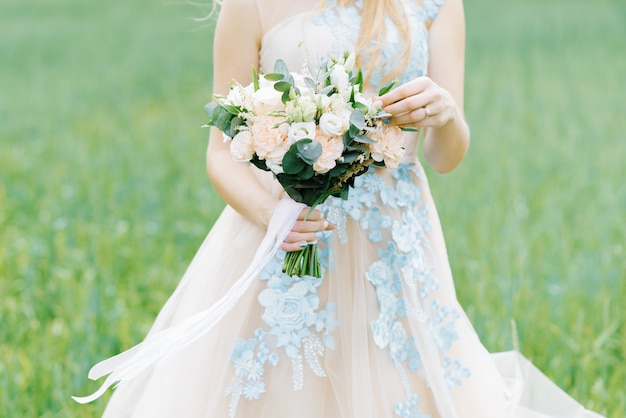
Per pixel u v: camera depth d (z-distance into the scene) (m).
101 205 8.82
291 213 3.38
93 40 24.06
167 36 25.22
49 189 9.50
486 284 6.25
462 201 8.77
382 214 3.63
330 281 3.54
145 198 9.06
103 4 34.09
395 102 3.27
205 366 3.60
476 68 18.70
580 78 17.27
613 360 5.42
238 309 3.58
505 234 7.46
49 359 5.34
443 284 3.85
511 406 4.26
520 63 19.20
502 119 13.50
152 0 35.34
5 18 29.48
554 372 5.19
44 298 6.35
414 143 3.81
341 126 3.12
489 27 25.00
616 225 7.86
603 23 25.05
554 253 7.11
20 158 11.06
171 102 15.95
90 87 17.34
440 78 3.79
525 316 5.74
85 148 11.72
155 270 6.96
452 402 3.65
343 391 3.47
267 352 3.50
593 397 4.89
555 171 10.11
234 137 3.28
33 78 18.31
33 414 4.79
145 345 3.54
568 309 5.98
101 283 6.59
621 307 6.04
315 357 3.49
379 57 3.61
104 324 5.75
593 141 11.84
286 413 3.45
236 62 3.71
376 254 3.62
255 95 3.20
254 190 3.60
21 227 8.38
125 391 3.96
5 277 6.98
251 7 3.67
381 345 3.50
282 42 3.63
